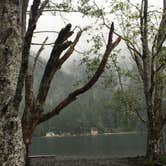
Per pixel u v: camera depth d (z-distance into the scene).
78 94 5.85
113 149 59.22
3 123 4.72
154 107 28.52
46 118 5.78
